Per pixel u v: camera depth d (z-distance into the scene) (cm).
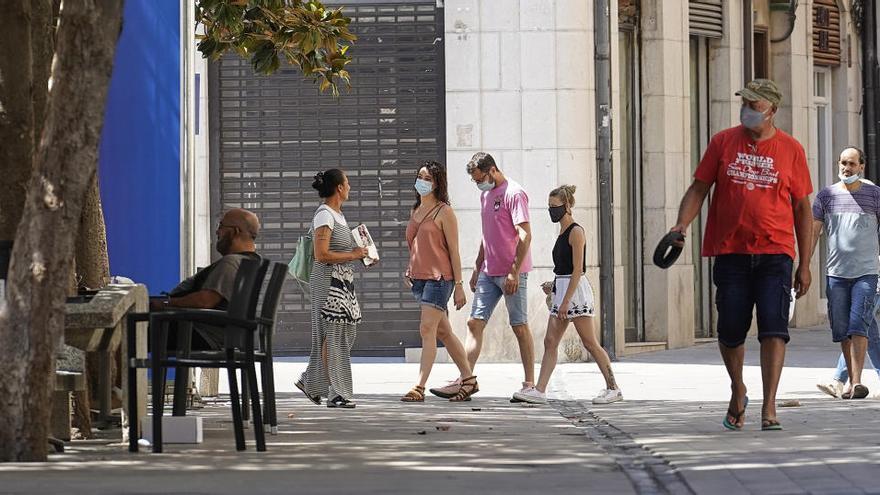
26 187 2280
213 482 1798
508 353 4469
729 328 2495
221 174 4625
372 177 4625
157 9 3662
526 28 4494
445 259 3403
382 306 4634
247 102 4622
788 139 2503
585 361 4491
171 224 3666
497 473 1903
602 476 1873
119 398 2714
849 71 6178
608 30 4562
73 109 1944
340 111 4622
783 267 2481
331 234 3200
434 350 3403
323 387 3212
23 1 2273
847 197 3319
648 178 4956
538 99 4491
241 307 2170
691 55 5247
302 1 3222
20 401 1997
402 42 4600
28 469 1925
